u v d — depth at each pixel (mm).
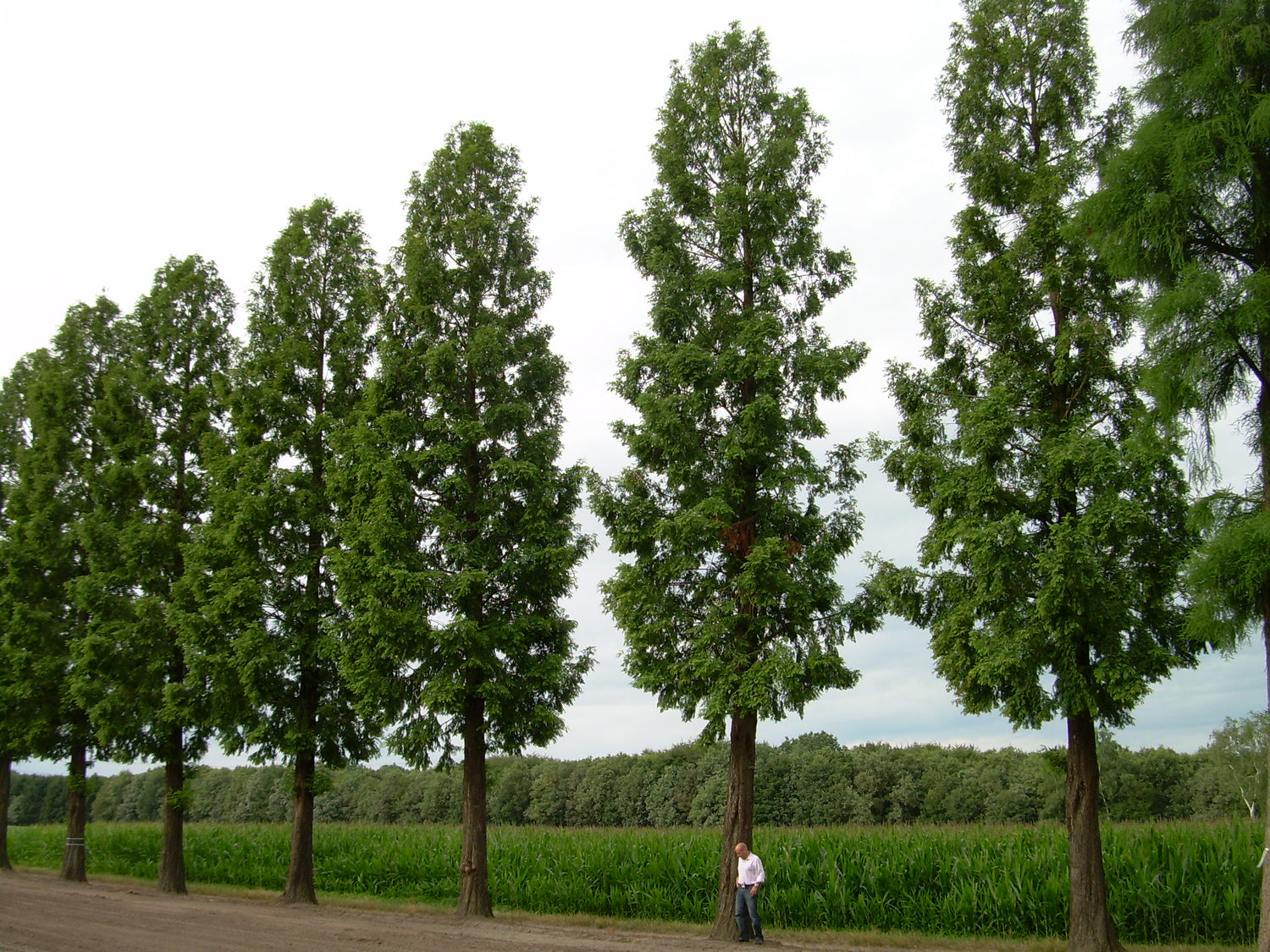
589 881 21859
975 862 18281
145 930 15484
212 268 27703
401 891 25125
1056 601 12953
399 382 19766
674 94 17625
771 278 16500
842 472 16703
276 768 64938
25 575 27766
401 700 18969
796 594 15453
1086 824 13906
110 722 23500
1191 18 12148
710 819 47094
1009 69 15883
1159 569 13453
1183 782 48344
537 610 19750
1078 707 13266
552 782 59438
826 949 15180
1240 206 12195
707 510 15516
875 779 50969
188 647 21797
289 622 21562
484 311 20500
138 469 25078
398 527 18266
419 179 21047
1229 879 16141
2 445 32688
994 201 15906
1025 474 14438
